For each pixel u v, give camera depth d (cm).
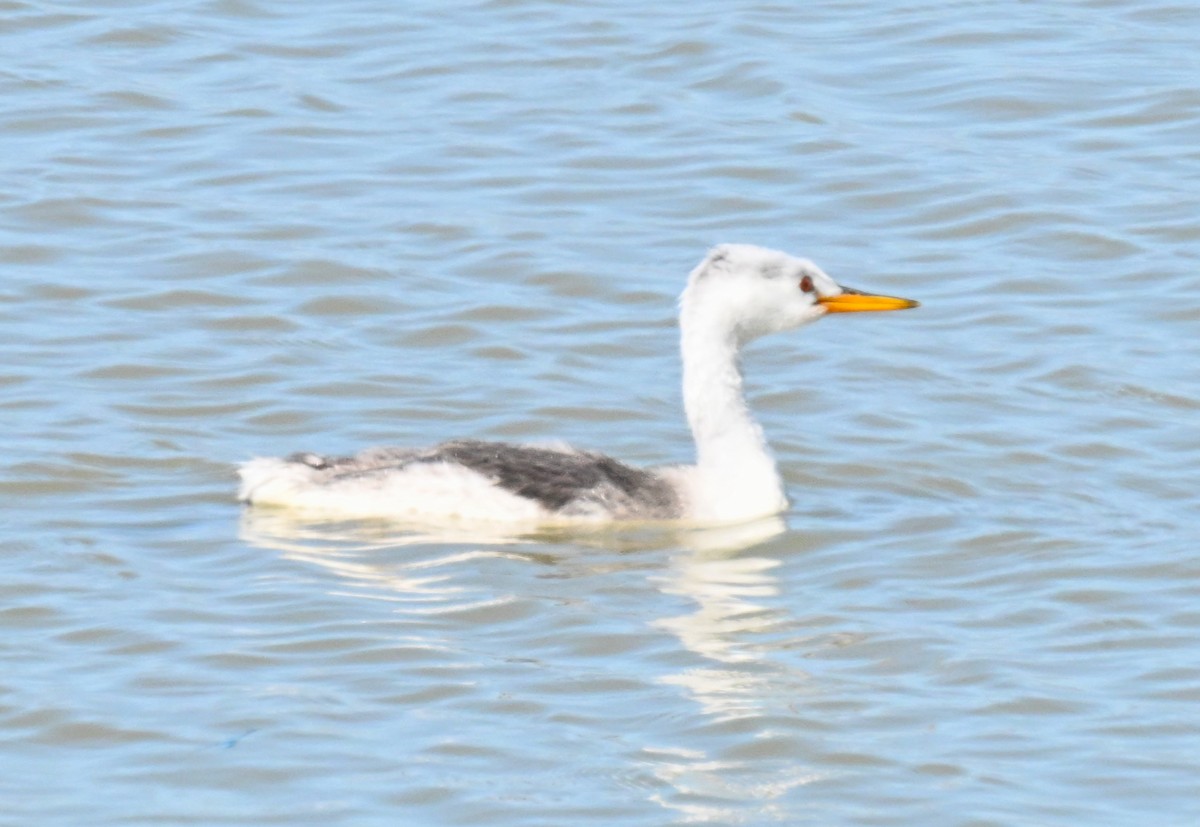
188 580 1584
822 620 1535
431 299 2191
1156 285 2211
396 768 1311
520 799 1275
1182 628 1520
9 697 1395
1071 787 1298
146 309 2152
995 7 2884
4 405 1920
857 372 2053
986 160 2484
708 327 1780
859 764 1323
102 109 2611
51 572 1592
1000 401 1977
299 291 2200
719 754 1334
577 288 2220
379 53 2769
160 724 1363
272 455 1841
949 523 1727
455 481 1712
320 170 2478
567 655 1470
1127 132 2547
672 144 2538
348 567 1614
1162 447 1875
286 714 1375
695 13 2866
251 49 2775
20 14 2852
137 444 1853
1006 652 1480
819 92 2652
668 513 1728
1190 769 1317
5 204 2375
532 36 2809
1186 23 2828
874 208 2395
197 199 2408
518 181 2458
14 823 1246
